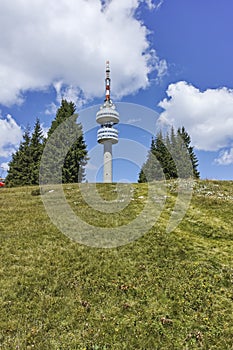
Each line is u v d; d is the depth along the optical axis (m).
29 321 10.02
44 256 15.09
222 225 20.86
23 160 69.00
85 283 12.51
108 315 10.48
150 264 14.43
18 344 8.91
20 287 12.00
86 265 14.23
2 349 8.66
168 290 12.01
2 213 23.92
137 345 9.09
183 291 11.94
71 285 12.27
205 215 23.08
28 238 17.64
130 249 16.27
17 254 15.26
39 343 8.98
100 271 13.62
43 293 11.63
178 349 8.99
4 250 15.69
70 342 9.09
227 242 17.97
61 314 10.42
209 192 30.23
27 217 22.55
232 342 9.29
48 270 13.54
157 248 16.36
